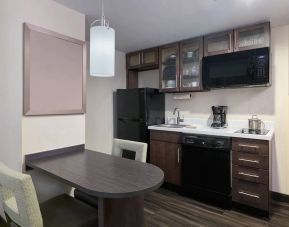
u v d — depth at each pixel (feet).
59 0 6.75
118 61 12.91
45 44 6.56
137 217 5.06
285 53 8.90
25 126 6.18
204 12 7.63
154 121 11.75
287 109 8.89
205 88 9.98
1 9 5.95
